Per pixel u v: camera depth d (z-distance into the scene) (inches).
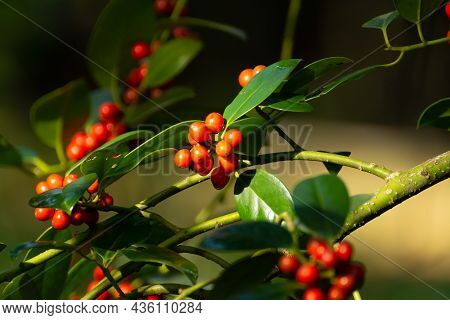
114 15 31.3
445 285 47.4
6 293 25.6
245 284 22.4
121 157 24.0
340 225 21.0
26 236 51.9
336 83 25.1
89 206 24.7
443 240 58.5
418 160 77.1
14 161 31.5
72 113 32.0
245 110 24.0
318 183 21.5
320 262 21.2
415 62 76.5
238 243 21.4
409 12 26.1
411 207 63.7
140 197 57.1
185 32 34.3
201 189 63.2
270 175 24.5
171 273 27.7
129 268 24.9
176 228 24.9
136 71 32.4
